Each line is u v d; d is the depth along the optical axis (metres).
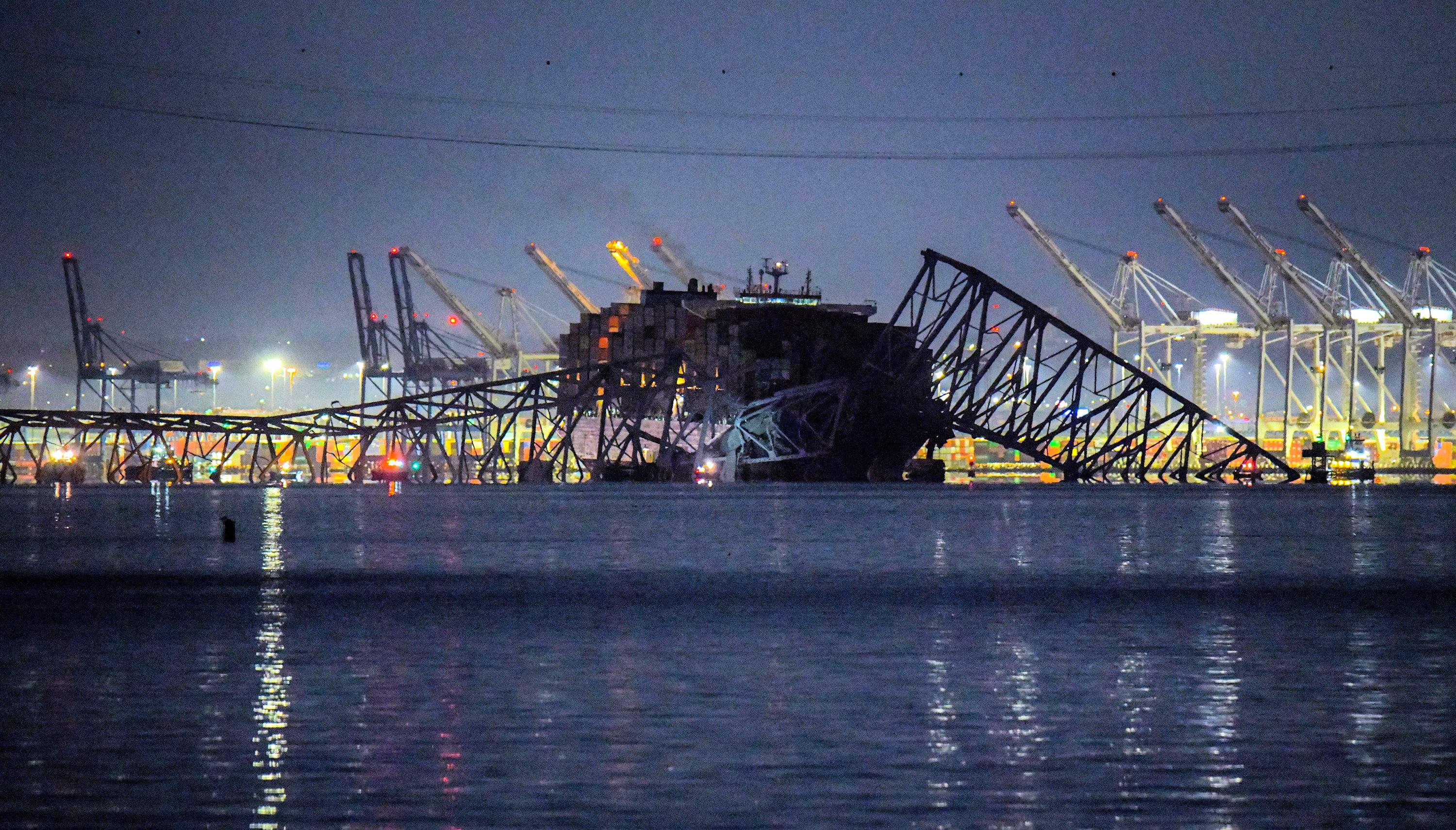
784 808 32.66
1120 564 101.81
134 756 37.28
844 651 55.59
